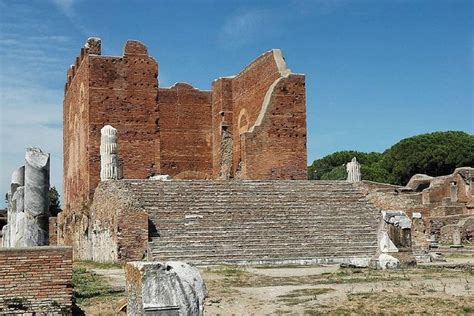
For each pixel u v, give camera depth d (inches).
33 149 647.1
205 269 947.3
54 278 552.4
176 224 1145.4
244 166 1606.8
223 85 1940.2
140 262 380.8
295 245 1124.5
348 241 1152.8
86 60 1729.8
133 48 1756.9
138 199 1209.4
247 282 780.0
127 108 1736.0
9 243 910.4
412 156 3329.2
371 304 588.7
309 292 676.1
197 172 1982.0
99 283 783.1
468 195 2469.2
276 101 1641.2
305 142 1648.6
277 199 1293.1
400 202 1244.5
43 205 640.4
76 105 1893.5
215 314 569.9
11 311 538.9
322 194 1338.6
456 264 959.0
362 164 3946.9
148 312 347.6
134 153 1736.0
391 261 930.1
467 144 3282.5
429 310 553.3
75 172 1884.8
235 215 1204.5
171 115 1975.9
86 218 1395.2
